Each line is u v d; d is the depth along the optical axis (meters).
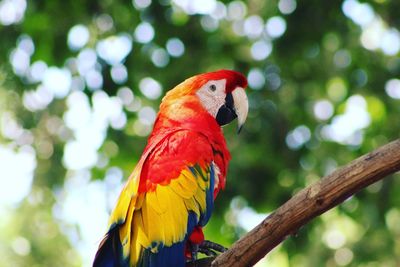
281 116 11.84
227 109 6.43
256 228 4.65
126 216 5.17
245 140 11.55
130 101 11.67
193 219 5.35
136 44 11.49
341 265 12.77
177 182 5.37
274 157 11.50
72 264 15.53
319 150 12.02
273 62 11.69
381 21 12.20
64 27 11.23
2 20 11.49
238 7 12.41
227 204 11.06
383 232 12.42
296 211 4.58
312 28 11.02
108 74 11.48
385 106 12.24
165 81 11.57
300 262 12.29
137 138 11.89
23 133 13.77
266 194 11.23
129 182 5.38
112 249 5.13
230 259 4.70
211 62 11.77
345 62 12.33
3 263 15.35
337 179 4.54
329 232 13.03
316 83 11.98
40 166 13.72
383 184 11.83
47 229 15.45
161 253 5.15
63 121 13.26
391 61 12.44
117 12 11.38
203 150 5.62
